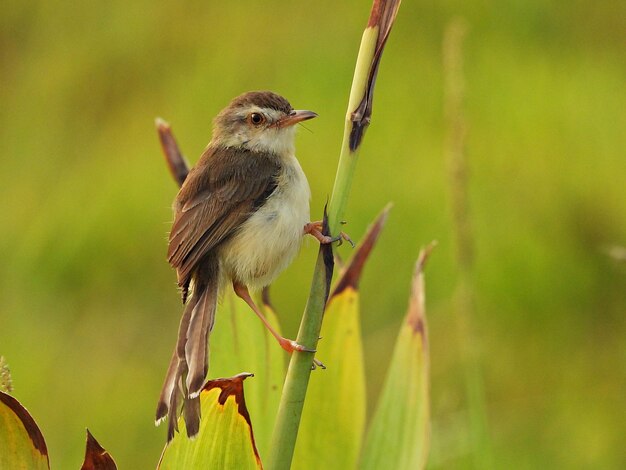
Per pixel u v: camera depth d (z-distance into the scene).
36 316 13.61
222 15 15.71
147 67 15.60
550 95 14.02
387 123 14.09
